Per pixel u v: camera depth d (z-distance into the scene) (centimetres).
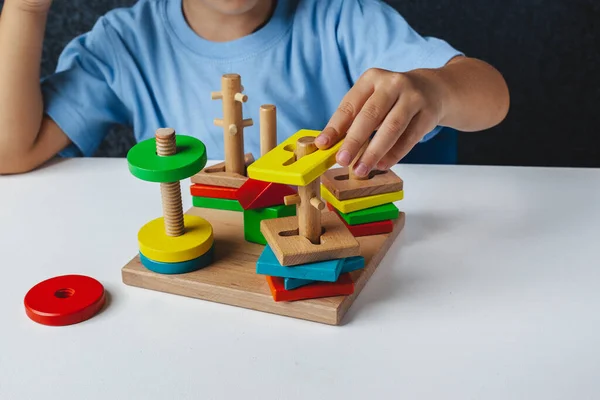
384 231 69
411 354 54
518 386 50
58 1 138
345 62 107
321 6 107
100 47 109
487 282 63
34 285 64
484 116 86
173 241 63
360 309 60
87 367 53
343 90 107
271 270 58
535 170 85
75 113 104
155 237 64
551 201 77
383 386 51
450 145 102
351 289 59
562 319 57
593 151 142
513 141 143
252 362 54
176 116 109
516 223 73
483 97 84
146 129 112
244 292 60
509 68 136
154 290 63
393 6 133
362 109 65
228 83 70
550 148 143
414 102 68
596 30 131
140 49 109
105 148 149
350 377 52
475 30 134
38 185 85
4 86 93
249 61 106
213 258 65
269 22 106
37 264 67
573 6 130
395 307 60
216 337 57
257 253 67
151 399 50
